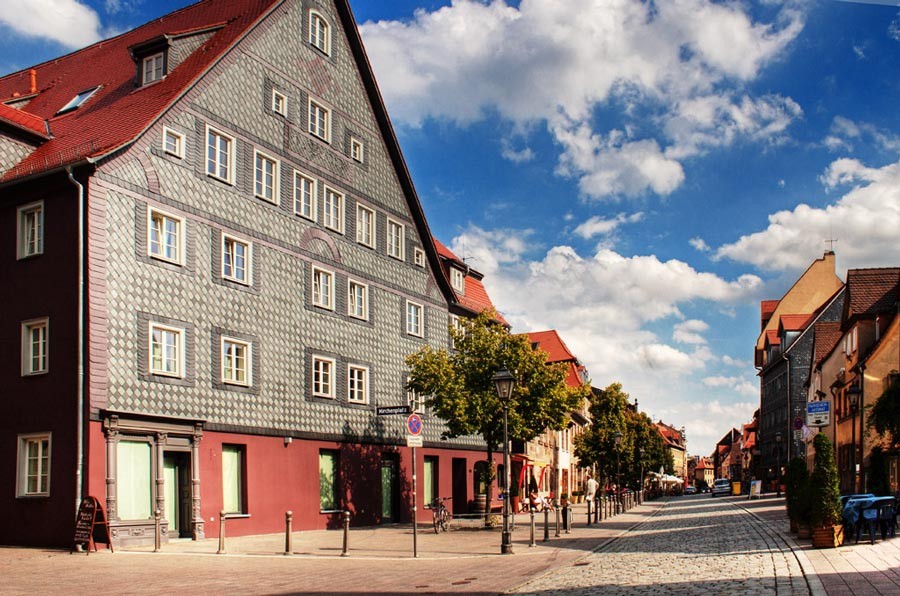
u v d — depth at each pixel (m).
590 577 15.73
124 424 22.50
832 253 85.88
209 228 26.50
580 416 76.06
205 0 34.19
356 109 35.59
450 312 42.75
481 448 43.81
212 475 25.58
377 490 34.69
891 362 38.47
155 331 24.14
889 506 20.08
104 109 27.16
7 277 23.62
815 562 16.28
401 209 38.50
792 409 73.88
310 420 30.69
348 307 33.78
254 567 18.11
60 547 21.53
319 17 33.34
